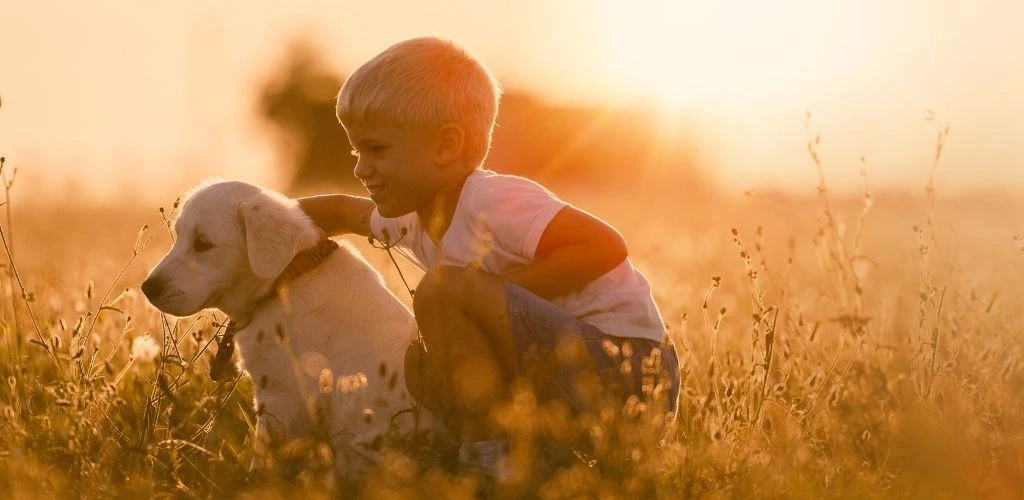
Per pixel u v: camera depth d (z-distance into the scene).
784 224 14.15
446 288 3.69
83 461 3.49
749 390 4.04
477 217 3.90
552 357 3.59
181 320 5.23
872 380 4.57
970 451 4.01
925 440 4.00
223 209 4.10
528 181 3.99
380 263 8.91
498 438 3.62
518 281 3.81
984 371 4.41
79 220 15.25
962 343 4.91
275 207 4.05
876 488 3.63
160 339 5.34
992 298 5.08
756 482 3.48
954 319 4.89
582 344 3.70
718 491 3.37
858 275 5.41
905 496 3.64
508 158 36.00
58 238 11.73
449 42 4.11
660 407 3.74
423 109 3.91
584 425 3.53
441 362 3.65
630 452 3.43
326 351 3.96
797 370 4.74
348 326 3.99
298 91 41.53
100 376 4.34
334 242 4.15
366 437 3.83
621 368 3.61
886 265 8.41
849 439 4.03
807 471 3.72
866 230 11.42
